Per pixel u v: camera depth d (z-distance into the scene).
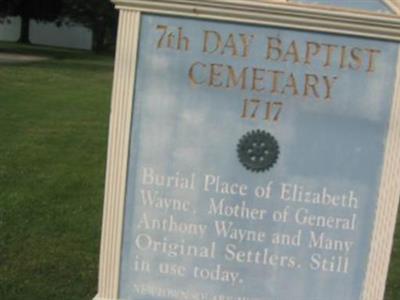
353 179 1.65
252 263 1.68
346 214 1.66
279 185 1.66
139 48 1.62
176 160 1.65
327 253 1.68
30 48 13.30
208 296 1.70
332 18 1.58
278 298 1.70
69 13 14.94
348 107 1.63
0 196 2.78
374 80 1.62
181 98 1.64
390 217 1.66
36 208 2.69
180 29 1.61
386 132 1.63
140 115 1.64
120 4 1.60
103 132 4.30
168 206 1.67
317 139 1.64
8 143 3.74
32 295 2.01
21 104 5.13
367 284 1.68
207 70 1.62
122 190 1.66
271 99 1.63
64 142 3.89
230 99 1.63
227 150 1.65
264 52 1.61
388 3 1.58
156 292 1.71
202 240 1.68
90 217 2.64
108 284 1.70
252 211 1.66
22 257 2.25
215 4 1.59
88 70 8.86
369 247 1.67
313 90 1.62
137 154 1.66
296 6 1.58
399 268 2.34
